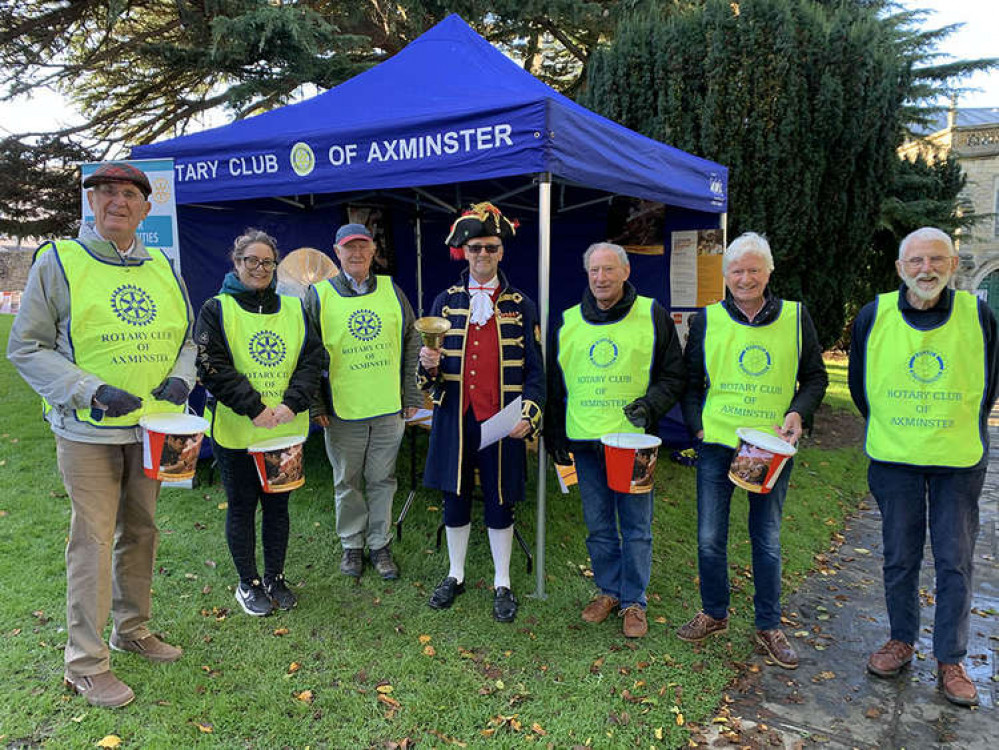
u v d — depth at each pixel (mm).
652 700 2762
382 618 3318
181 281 2707
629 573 3248
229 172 4434
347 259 3516
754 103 7258
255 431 3080
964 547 2801
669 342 3145
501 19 10523
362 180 3887
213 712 2559
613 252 3076
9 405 7320
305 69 9734
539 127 3250
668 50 7449
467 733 2535
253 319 3002
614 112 7930
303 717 2580
